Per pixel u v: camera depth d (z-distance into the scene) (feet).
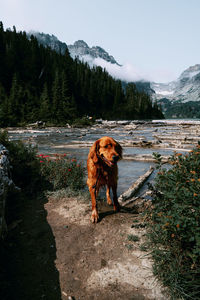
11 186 14.48
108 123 171.42
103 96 366.02
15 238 10.23
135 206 14.11
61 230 10.91
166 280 7.15
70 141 57.57
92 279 7.63
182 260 7.89
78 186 17.71
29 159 23.07
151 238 9.52
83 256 8.88
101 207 13.88
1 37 278.67
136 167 26.96
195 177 8.85
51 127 138.21
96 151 11.42
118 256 8.80
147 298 6.73
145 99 424.05
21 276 7.79
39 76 288.10
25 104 178.40
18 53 296.30
